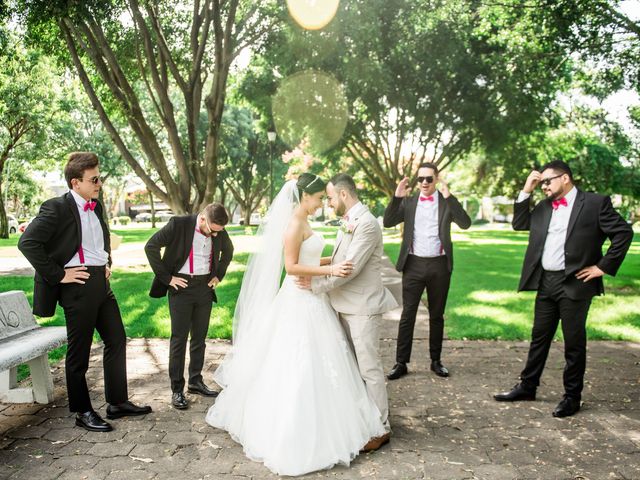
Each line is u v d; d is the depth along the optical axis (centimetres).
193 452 316
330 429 299
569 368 372
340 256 330
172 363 388
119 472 290
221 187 4084
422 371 472
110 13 973
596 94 1163
